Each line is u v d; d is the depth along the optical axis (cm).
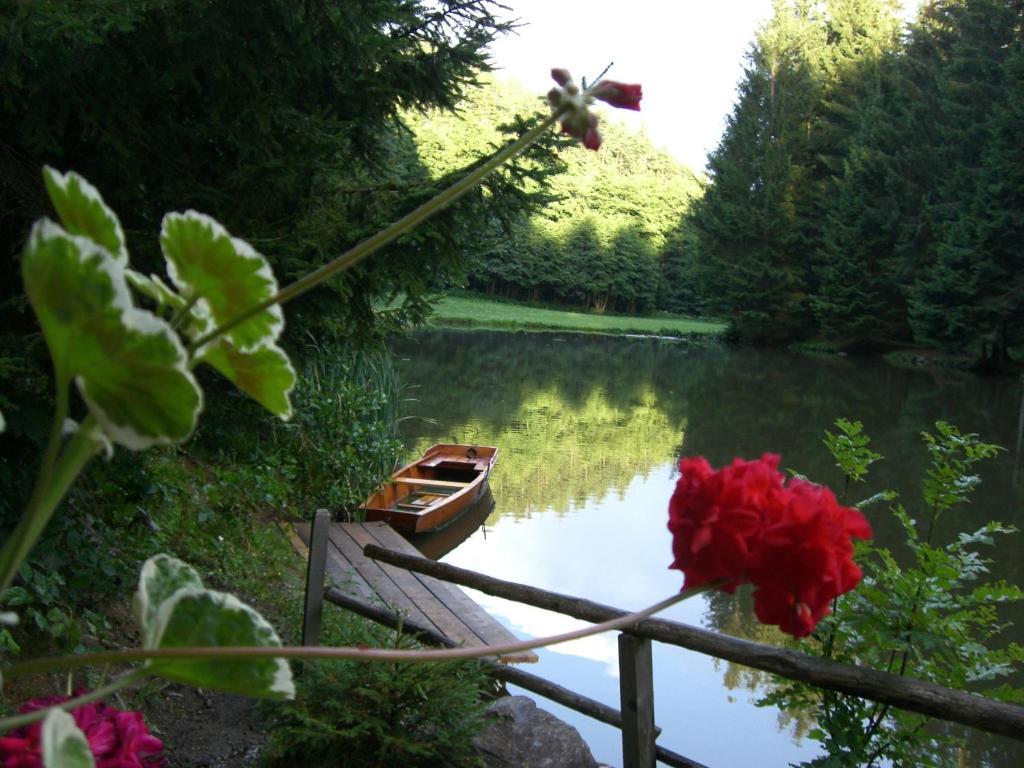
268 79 370
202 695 347
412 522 758
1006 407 1995
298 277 365
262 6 335
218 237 67
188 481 545
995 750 436
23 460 339
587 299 5678
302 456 751
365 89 416
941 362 3031
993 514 1010
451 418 1570
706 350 3634
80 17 293
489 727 309
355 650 62
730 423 1661
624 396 2019
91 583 373
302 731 272
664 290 5953
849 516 73
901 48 3838
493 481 1099
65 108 319
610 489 1073
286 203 395
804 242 3784
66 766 51
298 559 599
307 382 729
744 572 71
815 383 2428
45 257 51
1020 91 2483
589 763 310
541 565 758
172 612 64
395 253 390
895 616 253
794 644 272
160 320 51
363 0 363
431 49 439
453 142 2188
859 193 3453
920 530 926
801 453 1385
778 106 3878
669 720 470
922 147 3253
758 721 469
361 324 416
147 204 369
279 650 61
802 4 4181
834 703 253
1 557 54
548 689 345
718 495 70
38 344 308
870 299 3400
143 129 350
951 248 2669
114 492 397
